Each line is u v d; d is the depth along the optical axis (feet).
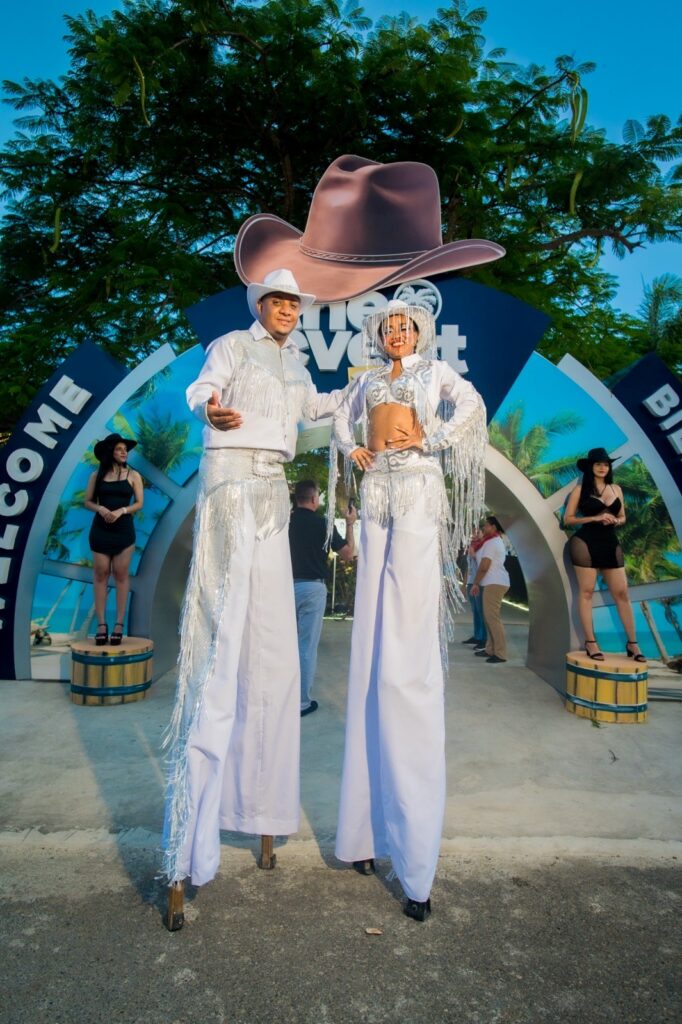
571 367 18.89
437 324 18.71
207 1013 6.33
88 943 7.32
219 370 8.37
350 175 18.71
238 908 8.04
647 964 7.16
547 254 36.94
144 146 32.04
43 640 19.13
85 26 29.12
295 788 8.86
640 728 15.92
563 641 18.69
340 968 6.99
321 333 18.61
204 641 8.01
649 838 10.16
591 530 17.69
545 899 8.39
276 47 28.71
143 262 28.48
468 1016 6.36
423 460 8.50
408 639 8.10
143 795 11.38
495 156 31.30
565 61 27.91
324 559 16.65
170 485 19.11
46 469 18.94
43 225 32.99
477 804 11.31
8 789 11.59
